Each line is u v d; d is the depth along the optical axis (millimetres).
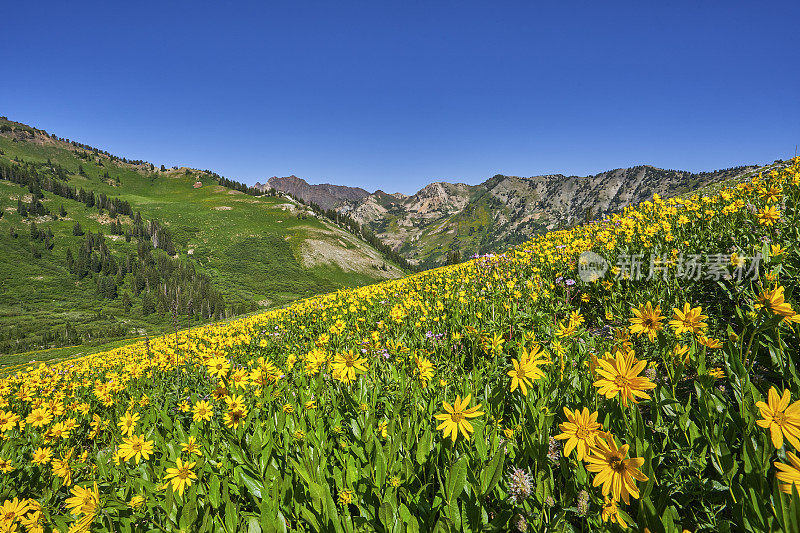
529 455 2141
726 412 2141
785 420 1335
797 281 3611
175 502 2328
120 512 2377
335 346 6281
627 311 5062
